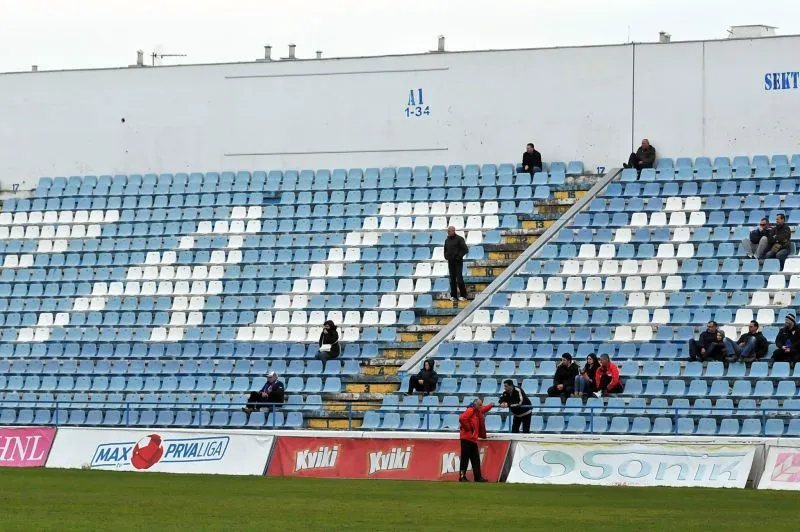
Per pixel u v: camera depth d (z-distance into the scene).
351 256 48.31
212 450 35.12
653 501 27.00
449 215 48.75
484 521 22.89
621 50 48.94
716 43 48.06
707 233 45.03
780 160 47.09
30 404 44.78
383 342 44.09
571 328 42.22
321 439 34.34
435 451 33.47
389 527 21.81
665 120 48.44
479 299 44.53
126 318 48.19
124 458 35.84
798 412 36.44
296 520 22.77
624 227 46.03
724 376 38.84
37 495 27.17
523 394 36.44
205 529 21.28
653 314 42.28
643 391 39.03
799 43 47.38
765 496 28.39
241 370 44.25
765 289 42.41
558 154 49.53
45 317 49.00
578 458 32.41
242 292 48.19
